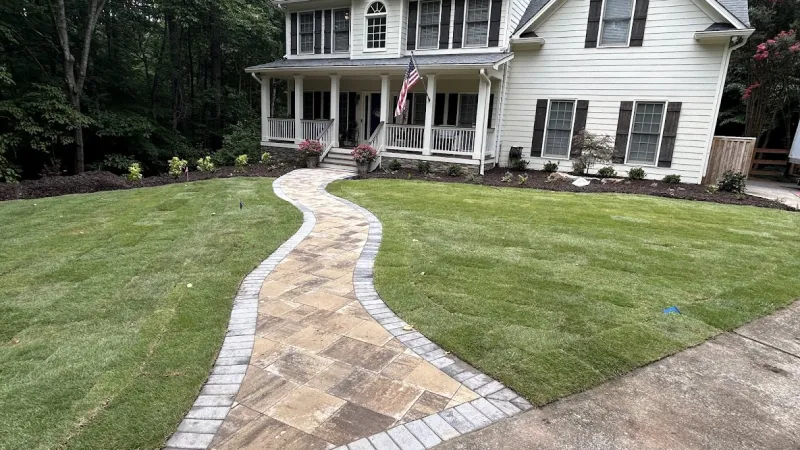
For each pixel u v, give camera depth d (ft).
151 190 33.47
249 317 12.25
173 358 9.92
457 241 20.16
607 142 40.63
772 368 10.11
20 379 9.06
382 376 9.43
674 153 39.73
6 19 44.32
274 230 21.79
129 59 60.75
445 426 7.89
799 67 48.52
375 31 48.49
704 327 11.95
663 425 8.05
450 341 10.87
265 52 72.90
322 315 12.41
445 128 43.39
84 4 49.65
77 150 45.73
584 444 7.52
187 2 54.19
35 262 16.88
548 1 41.04
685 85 38.17
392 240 20.16
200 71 71.36
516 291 14.23
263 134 53.36
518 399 8.73
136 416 7.93
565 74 42.50
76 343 10.61
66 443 7.22
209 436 7.50
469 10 43.93
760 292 14.58
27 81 47.62
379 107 52.85
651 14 38.24
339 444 7.38
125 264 16.60
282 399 8.58
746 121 54.24
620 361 10.12
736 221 25.63
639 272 16.40
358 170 44.19
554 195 33.45
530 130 45.16
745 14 36.11
